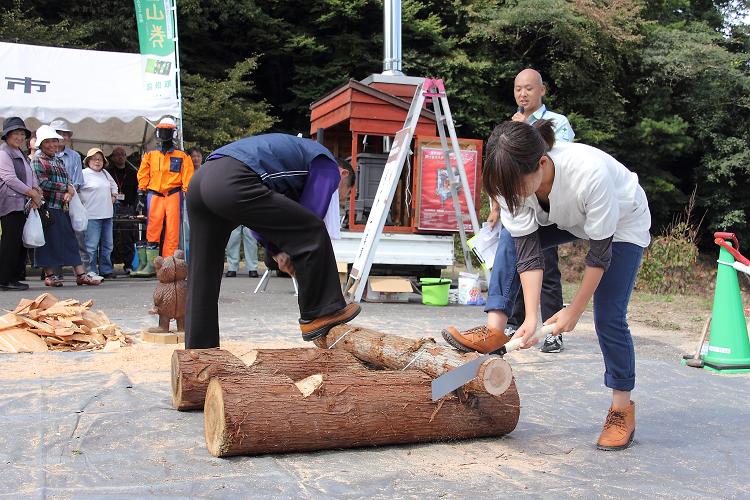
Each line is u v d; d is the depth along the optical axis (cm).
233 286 1095
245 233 1265
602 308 347
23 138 986
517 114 589
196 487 278
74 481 282
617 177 337
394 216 1096
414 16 2331
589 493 288
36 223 989
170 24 1248
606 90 2466
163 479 287
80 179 1139
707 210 2659
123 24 2042
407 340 389
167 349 564
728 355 576
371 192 1057
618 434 353
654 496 288
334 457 324
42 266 1037
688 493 293
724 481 310
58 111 1179
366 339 407
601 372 536
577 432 383
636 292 1386
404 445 349
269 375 333
